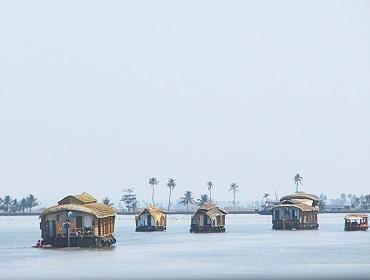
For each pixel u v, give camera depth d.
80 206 174.50
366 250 187.25
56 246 175.38
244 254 178.38
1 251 183.75
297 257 169.88
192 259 165.62
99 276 133.38
